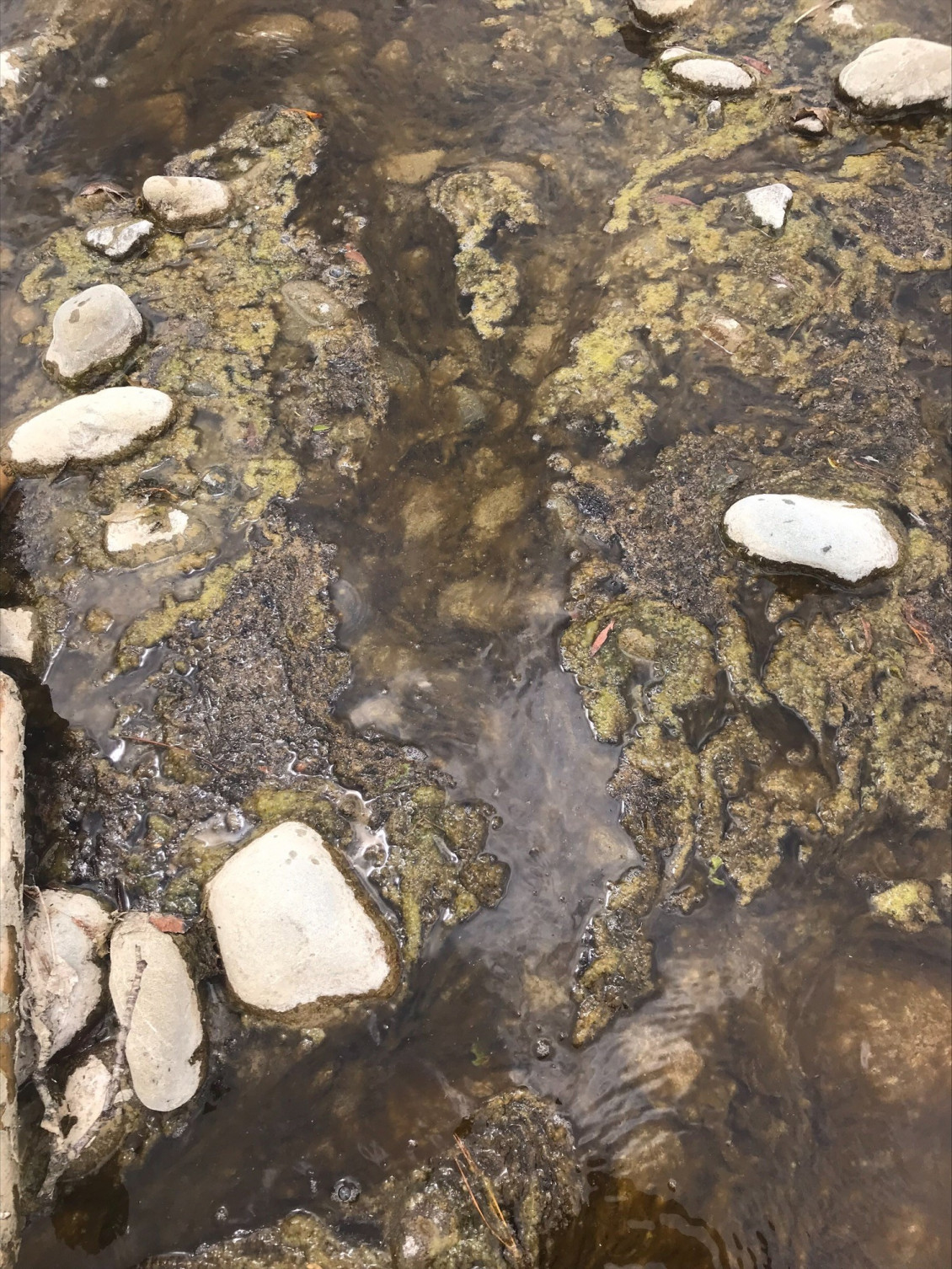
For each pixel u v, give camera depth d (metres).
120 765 0.88
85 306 1.02
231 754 0.88
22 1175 0.75
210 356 1.05
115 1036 0.78
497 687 0.91
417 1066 0.79
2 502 0.97
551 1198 0.76
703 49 1.27
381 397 1.03
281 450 1.00
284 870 0.79
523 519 0.98
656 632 0.92
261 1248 0.75
